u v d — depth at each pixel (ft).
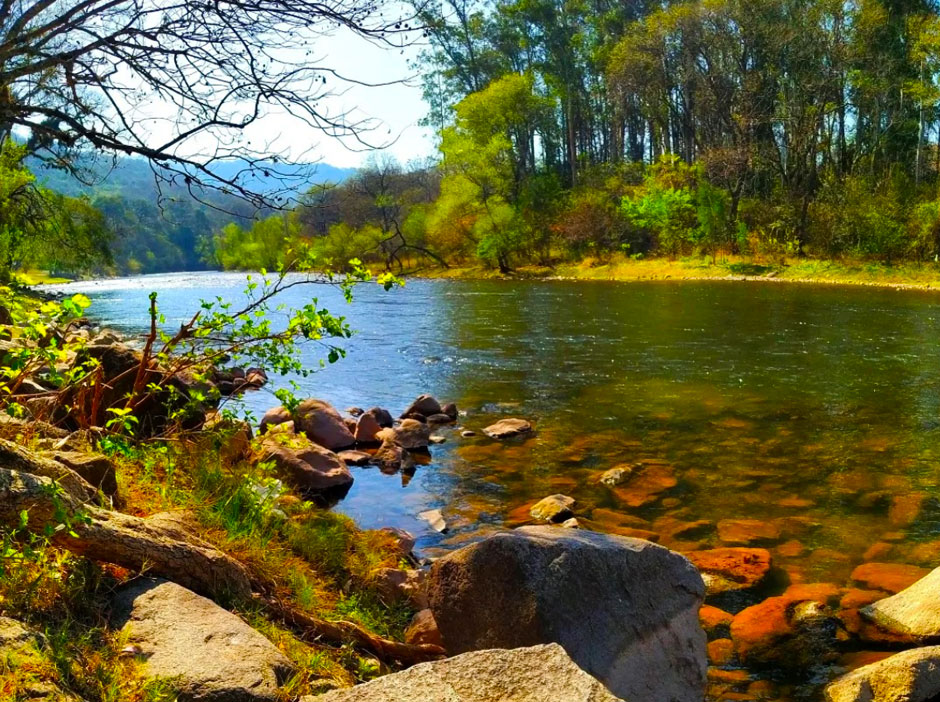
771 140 169.58
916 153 170.30
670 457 29.66
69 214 77.87
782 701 13.41
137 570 11.43
